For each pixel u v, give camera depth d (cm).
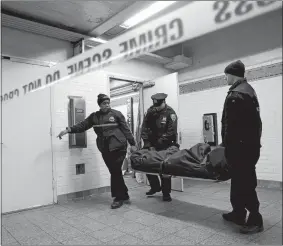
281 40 402
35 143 354
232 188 242
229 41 473
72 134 389
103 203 361
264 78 422
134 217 290
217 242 213
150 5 311
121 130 342
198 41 529
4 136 327
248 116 214
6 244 227
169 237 229
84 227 264
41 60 371
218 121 488
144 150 322
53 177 368
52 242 228
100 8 318
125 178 556
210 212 297
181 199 364
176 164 262
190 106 543
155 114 363
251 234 226
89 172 410
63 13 328
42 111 365
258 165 433
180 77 568
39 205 351
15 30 347
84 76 414
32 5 304
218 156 236
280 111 404
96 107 429
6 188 324
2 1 291
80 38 392
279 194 370
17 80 344
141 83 508
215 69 497
